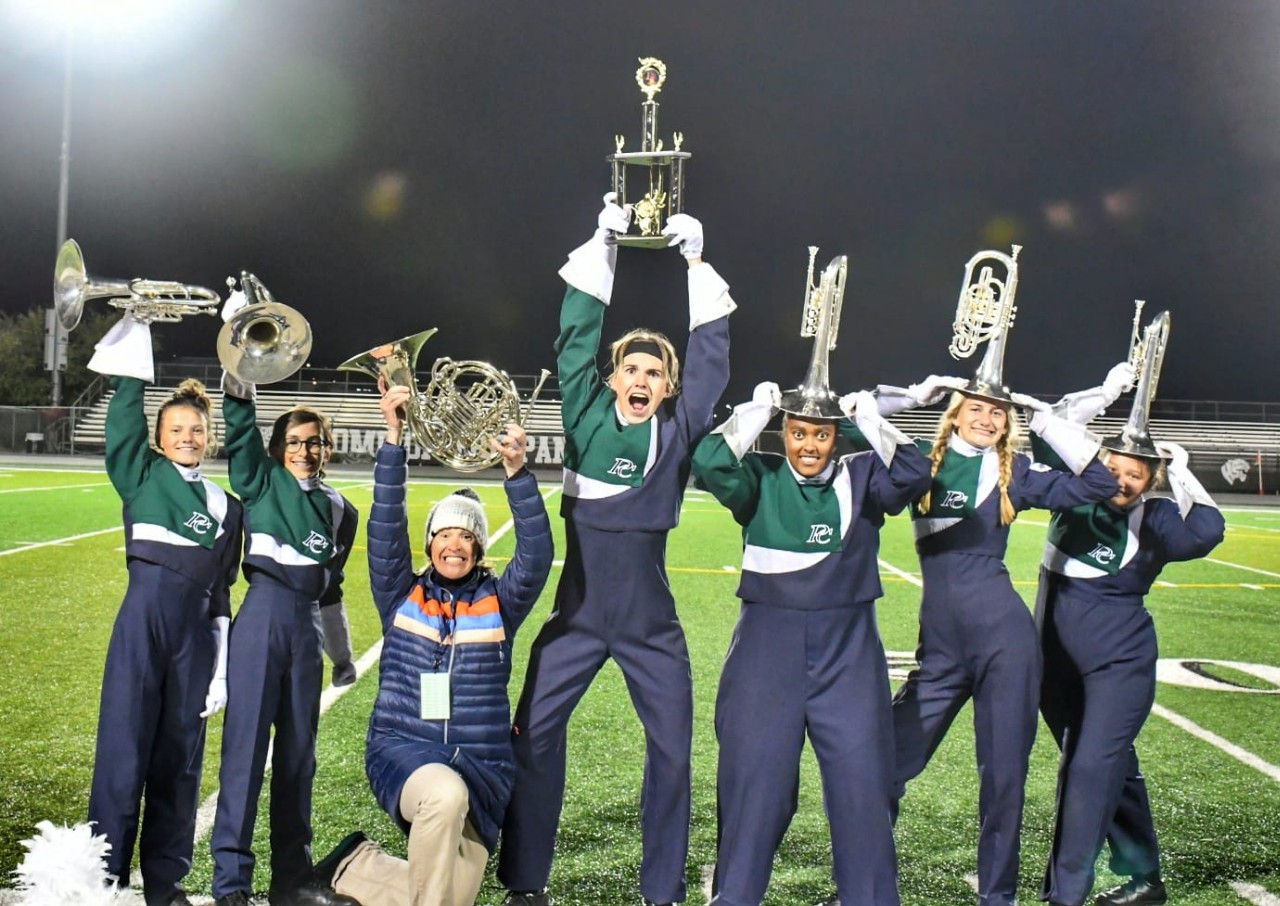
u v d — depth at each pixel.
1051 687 3.82
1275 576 12.09
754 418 3.38
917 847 4.18
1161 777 5.01
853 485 3.42
